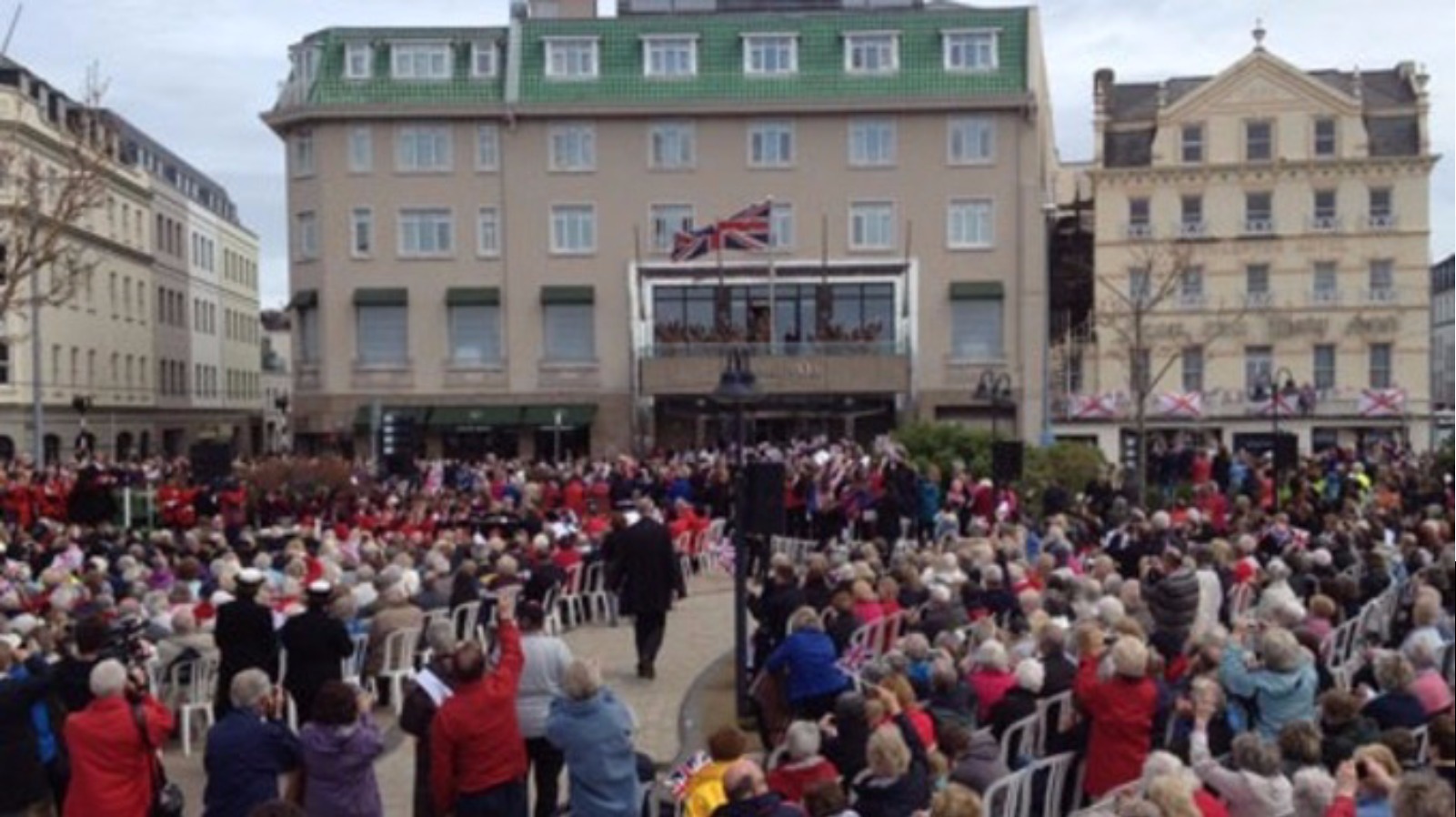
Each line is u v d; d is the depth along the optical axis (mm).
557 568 21172
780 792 9594
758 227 46094
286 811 6602
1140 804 7785
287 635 13320
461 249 59906
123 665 10578
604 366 59844
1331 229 63531
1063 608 15438
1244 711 10961
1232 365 63875
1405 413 62750
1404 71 65688
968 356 59438
